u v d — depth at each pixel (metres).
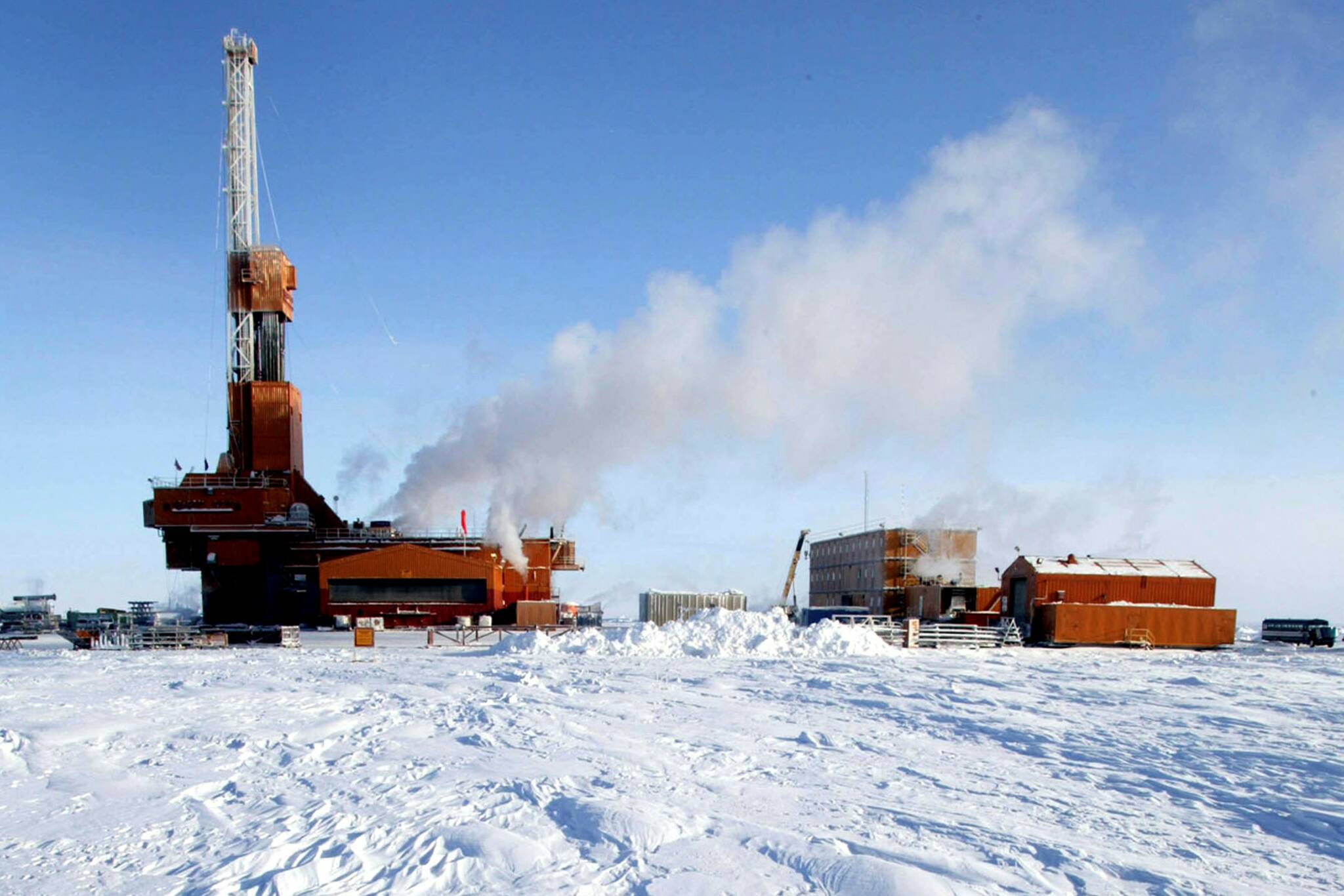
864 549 60.81
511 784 10.16
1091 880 7.21
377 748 12.65
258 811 9.13
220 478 57.31
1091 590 48.44
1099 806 9.80
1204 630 47.19
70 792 10.05
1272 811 9.68
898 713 17.09
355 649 38.88
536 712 16.31
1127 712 17.36
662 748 12.94
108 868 7.36
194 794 9.93
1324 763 12.27
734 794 9.99
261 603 56.84
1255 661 34.62
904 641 42.97
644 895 6.64
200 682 22.73
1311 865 7.79
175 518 55.22
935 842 8.17
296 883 6.84
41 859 7.58
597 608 67.75
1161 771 11.78
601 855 7.57
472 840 7.76
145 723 14.81
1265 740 14.15
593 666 28.31
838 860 7.30
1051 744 13.77
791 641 36.12
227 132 62.94
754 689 21.19
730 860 7.46
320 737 13.66
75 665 29.86
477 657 32.97
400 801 9.44
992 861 7.64
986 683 22.77
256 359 61.59
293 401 60.88
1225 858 7.96
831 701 18.86
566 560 61.03
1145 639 46.56
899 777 11.18
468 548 57.50
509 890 6.72
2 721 14.81
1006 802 9.90
